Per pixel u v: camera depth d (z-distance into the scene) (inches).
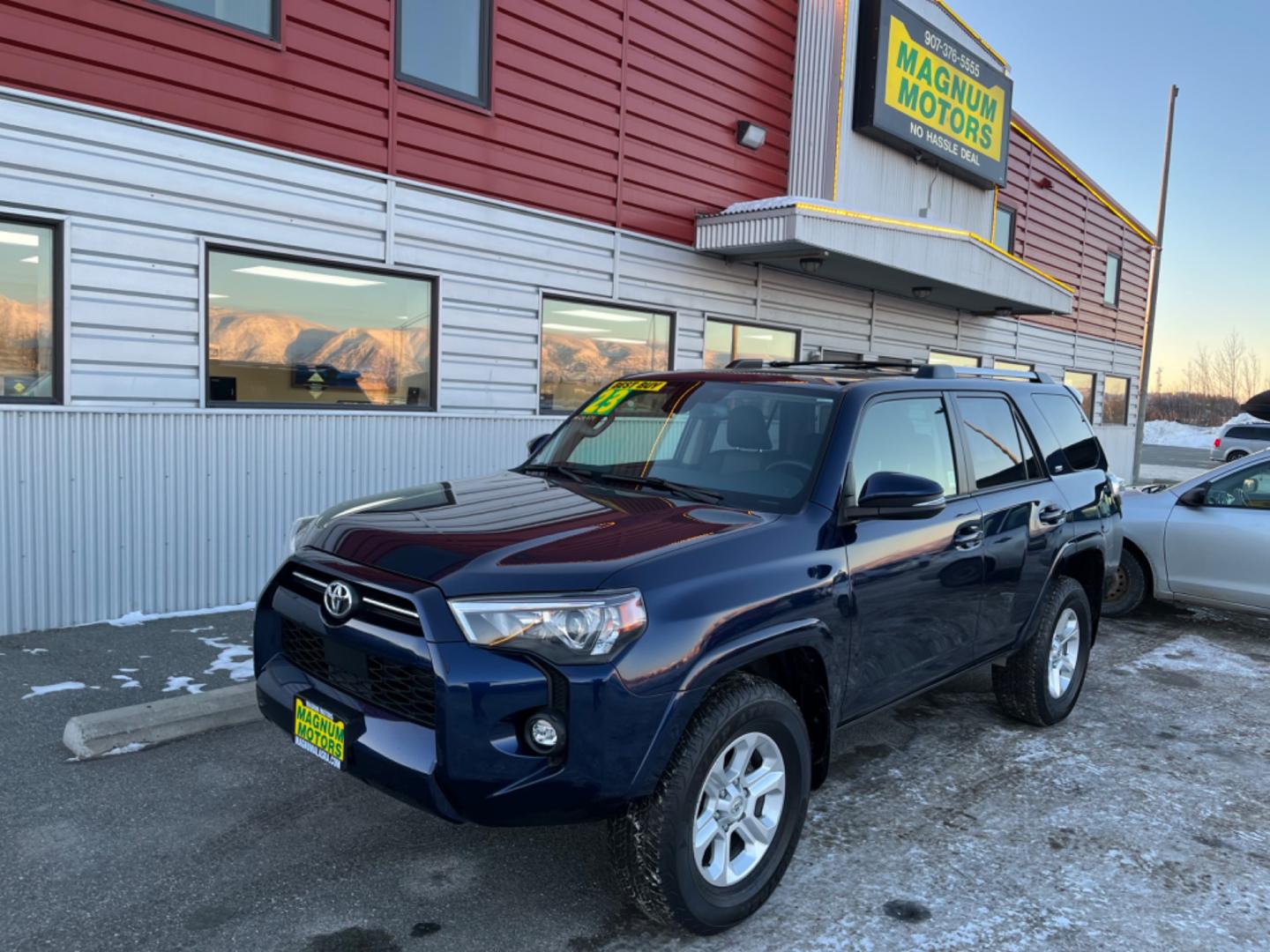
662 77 380.8
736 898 111.0
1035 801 154.4
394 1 285.6
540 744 98.0
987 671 230.8
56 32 219.9
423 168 301.4
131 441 239.1
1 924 107.5
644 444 153.4
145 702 176.2
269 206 263.1
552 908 116.0
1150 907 122.4
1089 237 774.5
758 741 114.7
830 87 434.0
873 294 517.0
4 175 215.3
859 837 138.9
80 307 229.8
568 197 349.7
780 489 132.6
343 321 291.1
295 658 123.2
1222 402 2630.4
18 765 149.3
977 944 112.0
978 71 522.9
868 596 130.0
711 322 427.2
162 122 239.1
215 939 106.7
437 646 97.9
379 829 134.7
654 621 101.3
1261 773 171.3
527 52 328.8
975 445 166.2
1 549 218.2
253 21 257.3
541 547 107.5
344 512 128.9
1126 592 299.7
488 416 329.4
